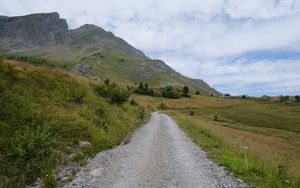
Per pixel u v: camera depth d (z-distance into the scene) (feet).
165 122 142.72
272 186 35.55
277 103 586.86
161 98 542.98
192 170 42.63
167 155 53.31
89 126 60.54
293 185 35.96
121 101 125.29
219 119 321.73
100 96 115.03
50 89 76.07
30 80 72.79
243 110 460.96
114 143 61.87
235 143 71.41
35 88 69.67
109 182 34.68
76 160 43.21
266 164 45.34
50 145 43.42
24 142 38.86
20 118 49.26
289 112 447.42
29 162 36.47
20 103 54.49
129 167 42.24
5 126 43.93
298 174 40.60
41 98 66.08
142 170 40.98
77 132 55.36
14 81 66.44
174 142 71.61
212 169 43.65
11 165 34.68
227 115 388.16
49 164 37.70
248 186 35.37
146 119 156.25
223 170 43.16
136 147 60.34
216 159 51.21
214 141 75.00
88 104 82.94
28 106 55.62
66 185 32.76
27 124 48.39
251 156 54.95
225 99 638.12
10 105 51.55
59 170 37.83
